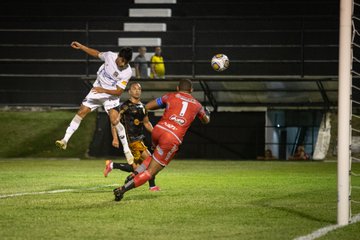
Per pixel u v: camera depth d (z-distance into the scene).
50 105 38.66
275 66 39.16
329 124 35.03
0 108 38.78
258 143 35.06
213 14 41.31
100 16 41.03
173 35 40.19
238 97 35.75
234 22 40.38
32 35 40.81
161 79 34.75
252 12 41.19
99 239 10.66
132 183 14.59
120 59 18.52
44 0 41.91
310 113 35.31
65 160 33.09
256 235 11.04
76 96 40.22
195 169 26.89
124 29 40.41
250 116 35.25
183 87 14.83
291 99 35.44
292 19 39.88
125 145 18.62
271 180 21.25
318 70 38.81
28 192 17.17
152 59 35.91
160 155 14.38
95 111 37.62
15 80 40.53
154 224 12.03
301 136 35.28
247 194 16.83
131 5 41.53
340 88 11.95
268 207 14.31
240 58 39.50
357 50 37.12
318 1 40.50
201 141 35.34
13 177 22.14
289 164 30.55
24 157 34.75
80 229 11.49
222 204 14.72
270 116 35.47
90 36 40.59
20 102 40.47
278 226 11.91
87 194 16.58
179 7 41.50
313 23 39.41
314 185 19.50
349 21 11.92
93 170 25.88
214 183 20.00
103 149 35.50
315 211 13.74
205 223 12.17
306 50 39.09
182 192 17.16
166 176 22.92
